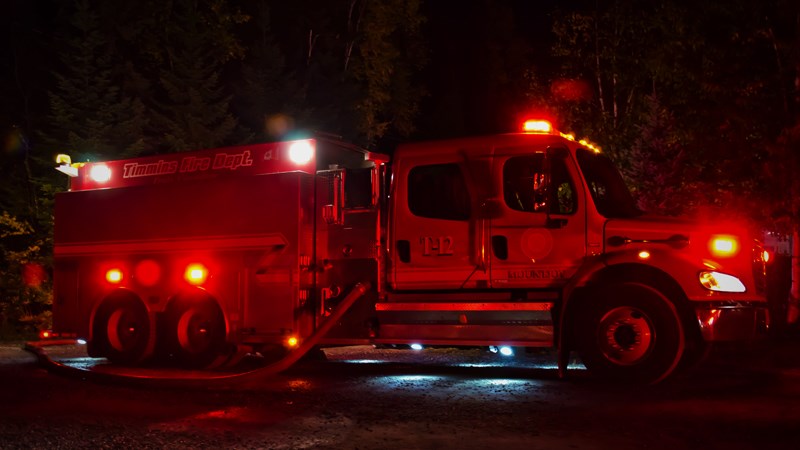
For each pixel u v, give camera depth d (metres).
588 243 10.02
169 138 27.06
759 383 9.93
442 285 10.54
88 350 13.10
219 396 9.36
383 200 10.96
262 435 7.20
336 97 34.88
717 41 21.75
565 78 30.44
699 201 22.05
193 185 12.30
